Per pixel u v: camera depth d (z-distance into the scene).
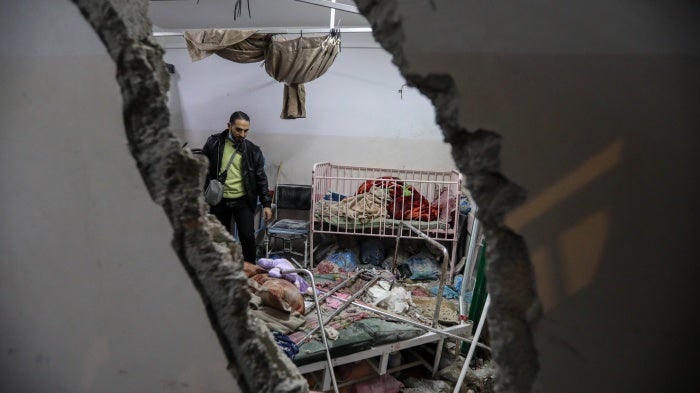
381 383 2.21
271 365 0.95
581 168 0.75
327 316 2.20
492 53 0.76
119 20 0.82
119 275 0.98
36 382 1.12
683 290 0.74
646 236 0.74
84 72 0.88
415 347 2.61
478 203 0.81
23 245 1.03
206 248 0.91
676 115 0.72
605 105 0.74
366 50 3.98
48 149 0.95
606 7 0.73
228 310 0.93
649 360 0.77
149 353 1.02
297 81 3.08
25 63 0.92
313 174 3.62
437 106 0.81
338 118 4.16
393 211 3.51
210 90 4.20
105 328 1.03
